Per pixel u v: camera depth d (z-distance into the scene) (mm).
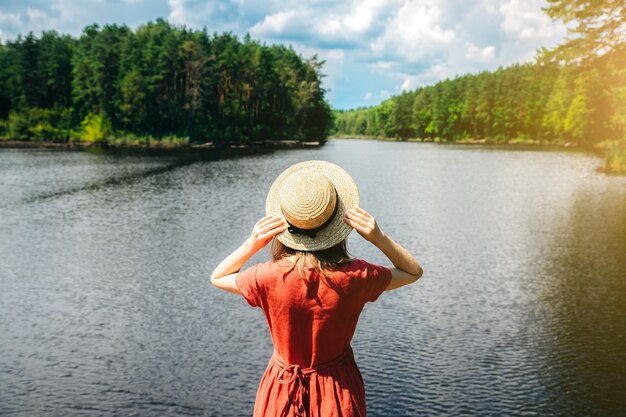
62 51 89125
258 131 91188
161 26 92375
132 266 12406
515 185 29453
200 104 79812
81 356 7605
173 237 15508
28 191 24766
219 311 9500
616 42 33219
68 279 11344
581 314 9359
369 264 1823
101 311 9469
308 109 103312
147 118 79875
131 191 25391
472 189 27641
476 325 8852
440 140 131250
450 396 6492
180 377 7000
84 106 83750
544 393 6562
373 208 21344
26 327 8688
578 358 7562
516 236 16016
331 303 1743
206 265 12539
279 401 1803
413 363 7410
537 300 10141
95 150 61312
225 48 87188
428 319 9133
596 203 22375
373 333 8492
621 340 8180
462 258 13438
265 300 1782
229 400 6449
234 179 31188
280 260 1802
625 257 13336
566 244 14852
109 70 81688
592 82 75875
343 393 1812
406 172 38250
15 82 86125
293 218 1716
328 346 1806
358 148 82375
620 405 6301
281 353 1849
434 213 20203
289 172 1846
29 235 15586
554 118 93250
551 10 33750
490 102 117062
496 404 6324
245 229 16781
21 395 6461
